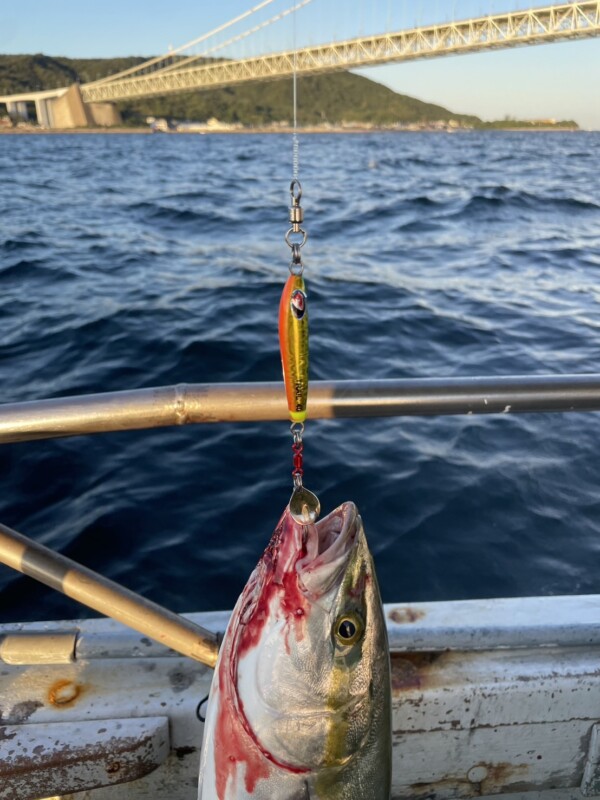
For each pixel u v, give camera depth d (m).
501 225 3.71
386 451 1.22
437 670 0.41
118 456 1.19
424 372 1.59
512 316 2.02
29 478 1.12
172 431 1.27
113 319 1.90
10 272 2.47
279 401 0.35
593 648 0.43
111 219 3.71
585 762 0.42
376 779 0.29
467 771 0.42
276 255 2.83
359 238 3.27
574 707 0.41
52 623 0.44
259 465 1.17
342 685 0.28
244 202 4.35
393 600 0.88
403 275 2.52
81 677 0.41
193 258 2.76
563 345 1.78
